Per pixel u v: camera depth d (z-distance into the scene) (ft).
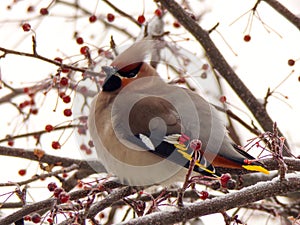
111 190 32.55
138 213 31.24
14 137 41.09
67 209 29.76
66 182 40.09
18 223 32.01
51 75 39.50
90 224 31.89
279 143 29.89
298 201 40.55
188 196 38.14
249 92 42.01
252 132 41.24
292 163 32.01
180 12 41.57
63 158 39.55
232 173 33.45
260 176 38.88
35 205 31.17
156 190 36.81
